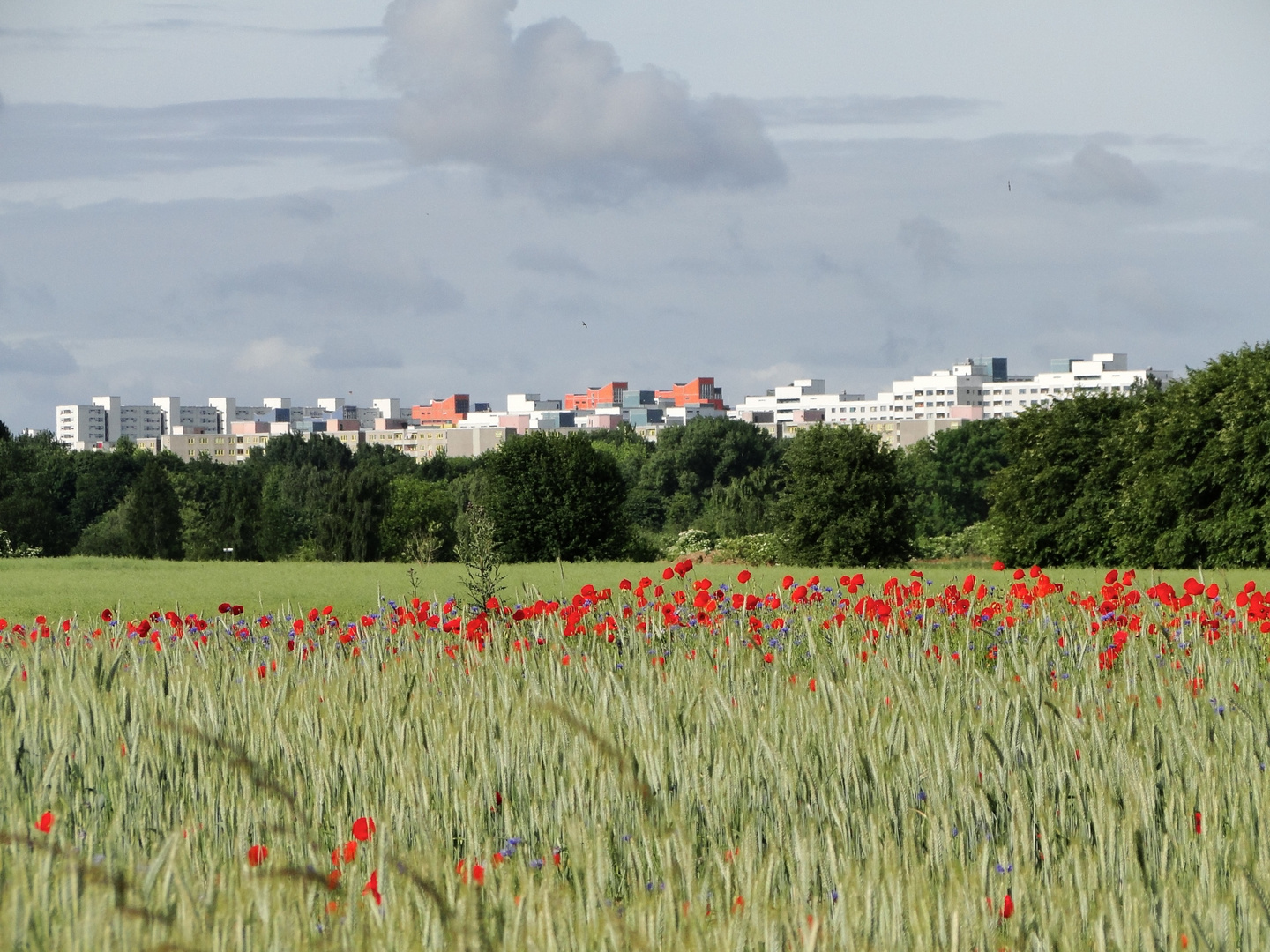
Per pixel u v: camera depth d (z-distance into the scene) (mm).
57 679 27516
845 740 20125
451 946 12086
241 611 47469
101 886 11984
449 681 30422
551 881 13992
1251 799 18359
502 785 20156
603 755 19109
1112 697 25234
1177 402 164125
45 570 158000
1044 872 15445
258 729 23109
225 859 16547
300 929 12500
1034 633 40500
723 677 29828
